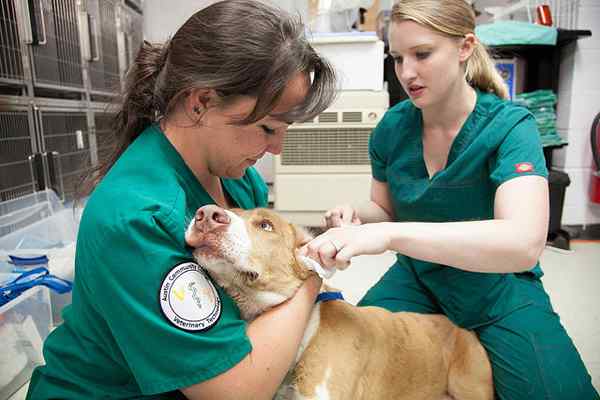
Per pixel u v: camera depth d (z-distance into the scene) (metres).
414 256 1.05
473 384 1.35
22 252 1.84
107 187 0.84
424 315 1.42
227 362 0.80
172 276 0.79
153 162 0.90
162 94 0.92
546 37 2.98
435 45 1.21
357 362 1.09
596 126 3.17
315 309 1.09
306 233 1.12
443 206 1.40
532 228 1.07
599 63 3.30
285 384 1.04
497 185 1.20
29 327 1.55
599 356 1.70
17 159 2.13
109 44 3.15
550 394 1.27
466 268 1.06
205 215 0.91
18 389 1.51
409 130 1.47
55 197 2.27
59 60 2.51
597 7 3.24
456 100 1.31
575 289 2.38
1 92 2.15
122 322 0.77
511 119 1.25
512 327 1.35
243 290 0.98
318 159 3.14
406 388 1.24
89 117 2.80
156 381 0.78
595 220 3.51
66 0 2.59
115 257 0.77
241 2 0.87
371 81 3.04
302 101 0.90
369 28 3.48
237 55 0.81
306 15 3.72
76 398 0.89
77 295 0.87
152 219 0.80
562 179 3.08
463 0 1.28
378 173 1.64
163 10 4.20
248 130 0.90
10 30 2.13
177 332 0.77
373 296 1.64
